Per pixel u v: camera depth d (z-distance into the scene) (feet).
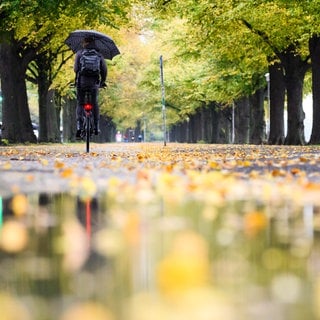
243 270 10.84
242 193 25.48
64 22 137.80
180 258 11.47
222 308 8.32
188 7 124.57
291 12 108.78
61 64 178.50
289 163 46.03
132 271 10.71
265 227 16.38
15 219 18.21
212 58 174.60
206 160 54.34
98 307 8.34
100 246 13.37
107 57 79.30
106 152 81.30
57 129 197.06
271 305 8.58
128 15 148.97
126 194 25.20
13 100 137.18
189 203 22.07
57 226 16.69
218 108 263.29
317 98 127.13
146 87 279.08
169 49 208.23
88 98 70.28
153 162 50.42
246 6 113.70
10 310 8.34
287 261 11.71
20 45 143.95
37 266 11.25
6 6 104.27
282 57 141.59
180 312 8.07
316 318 7.95
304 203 22.20
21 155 67.15
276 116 156.66
